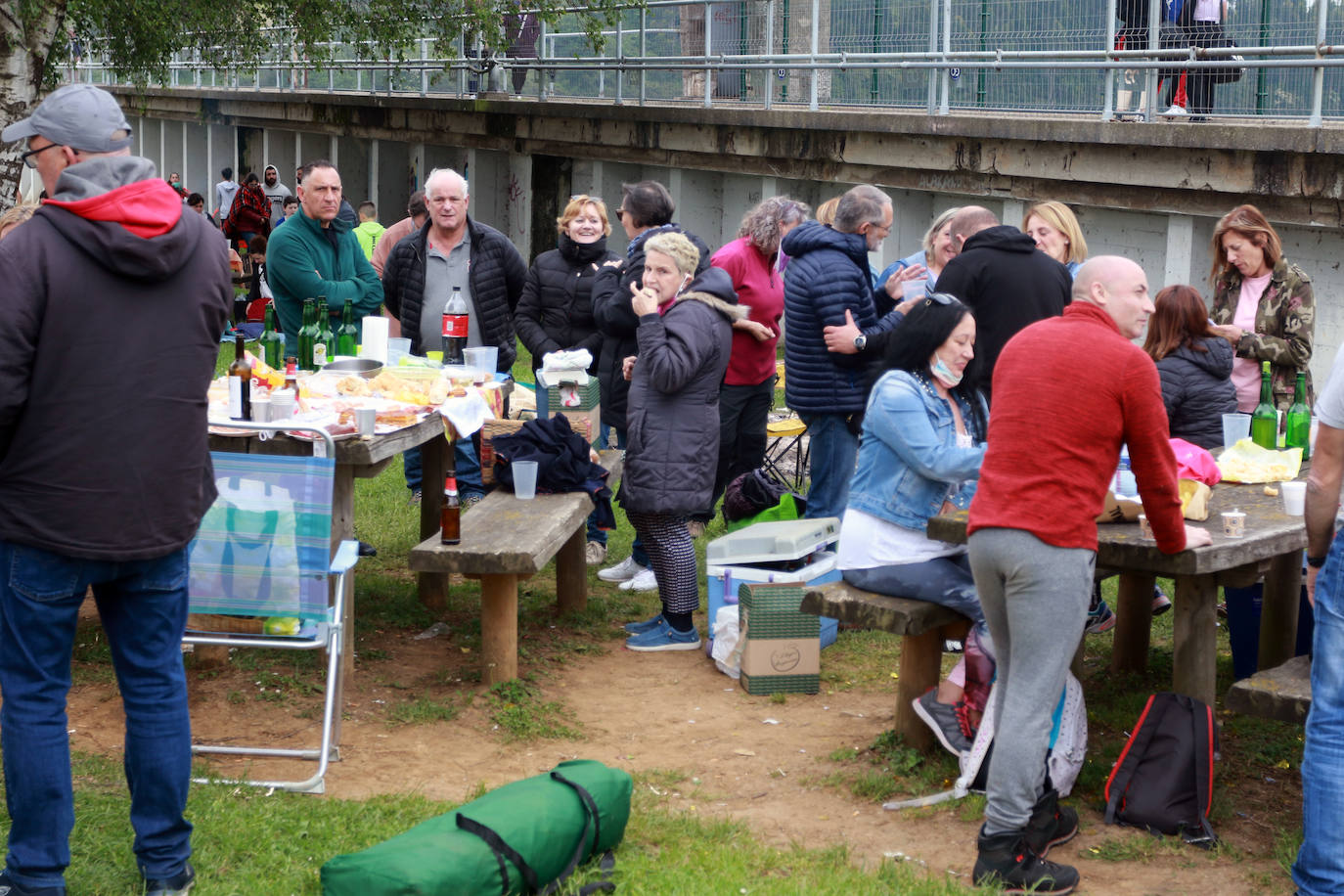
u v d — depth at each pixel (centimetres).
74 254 321
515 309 800
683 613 630
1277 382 649
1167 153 1185
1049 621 382
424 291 780
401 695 542
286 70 3123
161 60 1802
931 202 1591
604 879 371
